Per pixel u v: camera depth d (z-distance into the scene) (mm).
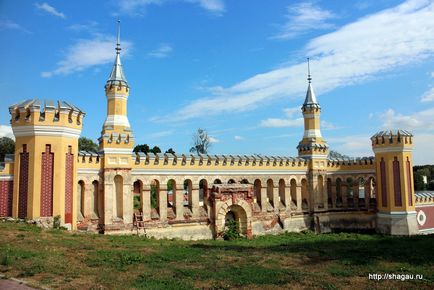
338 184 59750
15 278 18703
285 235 49969
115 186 41562
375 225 56469
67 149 35219
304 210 55344
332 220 56906
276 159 53375
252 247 34125
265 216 51375
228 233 46312
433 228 56438
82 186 40000
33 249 24031
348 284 19859
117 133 42188
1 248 23469
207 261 25328
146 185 43125
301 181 55969
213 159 48094
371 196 58656
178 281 19719
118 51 46562
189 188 46500
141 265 23125
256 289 18734
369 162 57844
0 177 33625
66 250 25156
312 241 41812
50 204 33594
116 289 17922
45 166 33625
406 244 35344
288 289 18828
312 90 59500
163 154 44938
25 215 33062
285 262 25922
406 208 52688
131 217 41500
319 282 20109
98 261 23141
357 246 34688
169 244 33625
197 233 45625
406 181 53125
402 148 53188
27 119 33562
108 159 40781
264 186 52062
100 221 40250
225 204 47156
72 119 35500
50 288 17516
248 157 51062
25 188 33312
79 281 18938
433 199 57031
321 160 57031
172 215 44531
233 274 21578
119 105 44469
